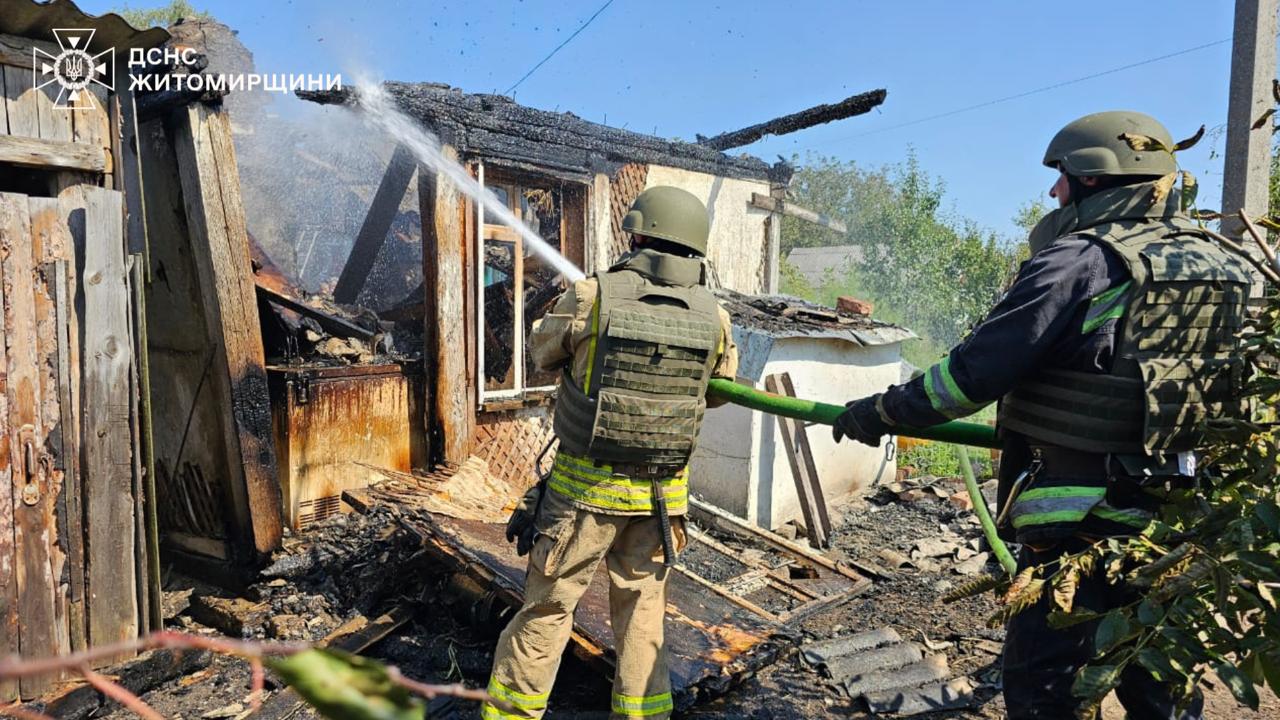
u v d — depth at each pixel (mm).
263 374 4691
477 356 5910
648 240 2812
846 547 6125
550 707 3461
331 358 5367
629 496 2697
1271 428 1831
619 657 2812
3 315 3258
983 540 6062
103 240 3525
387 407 5465
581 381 2674
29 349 3332
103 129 3547
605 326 2604
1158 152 2037
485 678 3709
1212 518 1738
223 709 3436
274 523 4676
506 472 6230
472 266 5805
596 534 2697
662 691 2805
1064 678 2041
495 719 2723
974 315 18781
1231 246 1949
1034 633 2084
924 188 21109
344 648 3830
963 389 2008
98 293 3512
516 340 6316
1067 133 2148
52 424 3396
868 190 27719
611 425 2598
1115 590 2041
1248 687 1505
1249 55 5047
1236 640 1635
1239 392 1977
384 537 4582
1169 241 1977
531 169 6309
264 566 4625
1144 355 1911
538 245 6512
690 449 2760
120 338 3584
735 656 3688
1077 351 1964
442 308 5598
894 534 6438
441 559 4090
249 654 466
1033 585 1778
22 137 3277
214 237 4480
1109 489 1960
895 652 4004
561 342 2717
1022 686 2105
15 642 3316
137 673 3598
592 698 3525
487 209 6098
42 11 3170
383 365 5422
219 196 4504
